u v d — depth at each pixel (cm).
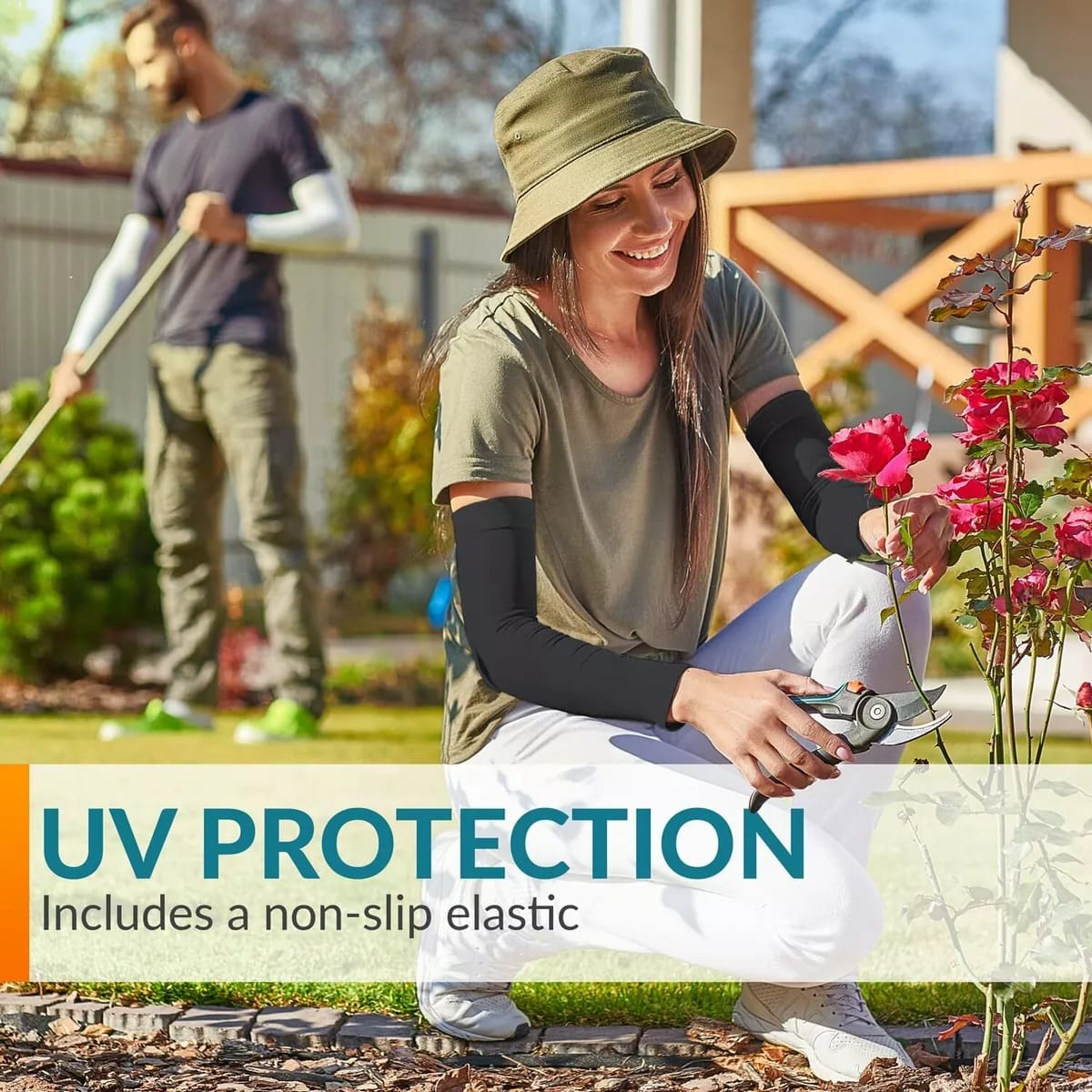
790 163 1792
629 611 264
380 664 898
